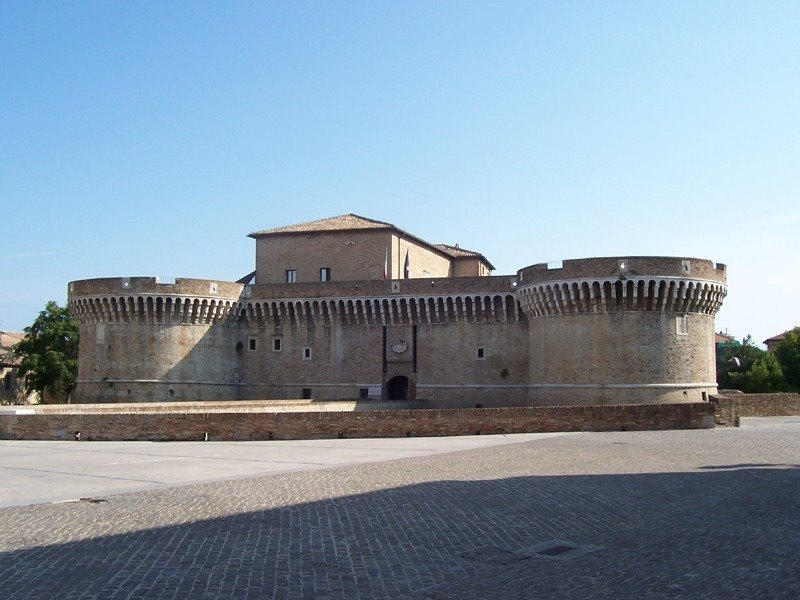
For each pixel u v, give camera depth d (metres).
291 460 37.16
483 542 19.61
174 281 82.19
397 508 23.83
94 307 82.88
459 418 53.34
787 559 17.86
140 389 81.38
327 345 86.19
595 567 17.33
